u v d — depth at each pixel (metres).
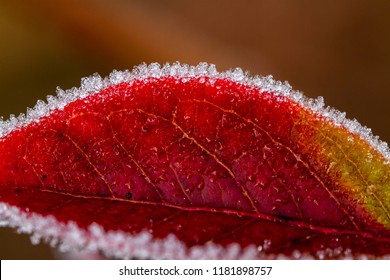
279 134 0.09
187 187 0.08
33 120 0.08
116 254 0.08
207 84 0.09
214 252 0.08
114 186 0.08
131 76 0.09
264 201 0.08
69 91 0.09
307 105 0.09
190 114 0.09
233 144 0.09
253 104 0.09
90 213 0.08
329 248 0.08
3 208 0.08
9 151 0.08
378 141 0.09
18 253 0.11
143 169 0.08
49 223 0.08
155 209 0.08
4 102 0.12
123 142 0.08
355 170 0.08
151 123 0.09
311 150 0.09
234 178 0.08
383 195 0.08
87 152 0.08
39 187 0.08
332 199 0.08
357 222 0.08
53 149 0.08
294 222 0.08
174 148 0.08
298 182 0.08
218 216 0.08
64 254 0.09
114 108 0.09
